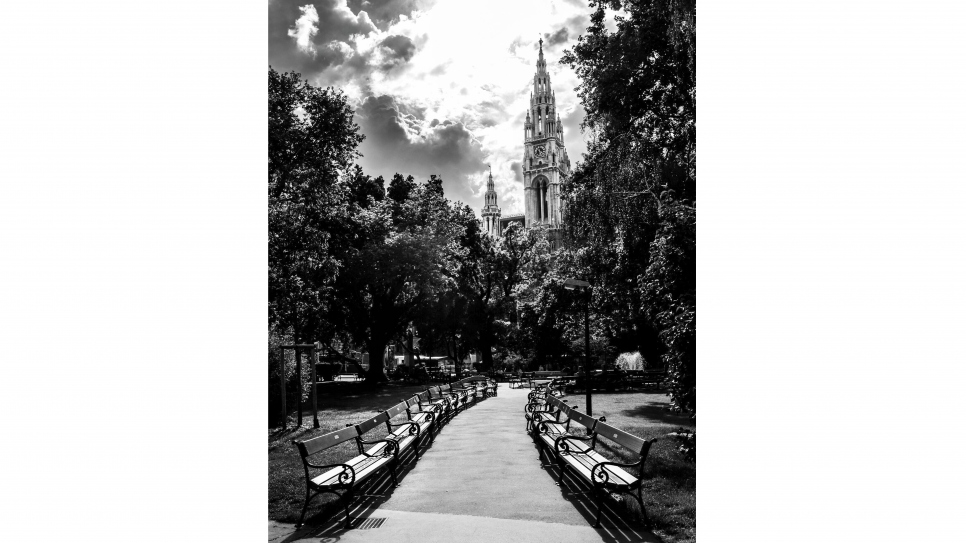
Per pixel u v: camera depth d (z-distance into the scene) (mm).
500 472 11039
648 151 17516
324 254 25734
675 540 7102
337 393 35031
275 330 20891
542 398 21641
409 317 44156
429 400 19781
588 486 9727
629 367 41750
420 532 7449
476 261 56031
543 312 39969
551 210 142625
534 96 146625
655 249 12617
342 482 7938
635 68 17578
